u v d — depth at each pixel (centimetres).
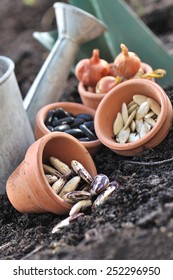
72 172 50
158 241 39
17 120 53
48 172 50
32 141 56
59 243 42
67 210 48
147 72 57
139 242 39
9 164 52
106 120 52
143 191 44
